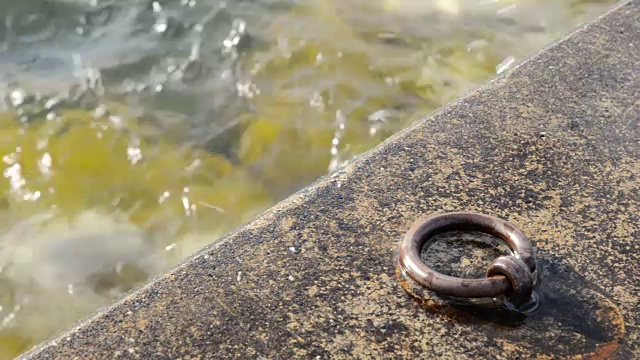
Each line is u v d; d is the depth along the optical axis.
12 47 3.01
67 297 2.00
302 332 1.29
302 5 3.21
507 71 1.76
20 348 1.90
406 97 2.66
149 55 2.95
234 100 2.69
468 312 1.31
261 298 1.33
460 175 1.51
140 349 1.27
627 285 1.36
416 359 1.26
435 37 2.97
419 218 1.44
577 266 1.37
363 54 2.87
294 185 2.34
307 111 2.61
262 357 1.26
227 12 3.16
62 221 2.21
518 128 1.61
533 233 1.42
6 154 2.42
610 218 1.45
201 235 2.17
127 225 2.20
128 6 3.25
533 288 1.34
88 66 2.90
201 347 1.27
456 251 1.38
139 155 2.45
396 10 3.16
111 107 2.67
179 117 2.62
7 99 2.68
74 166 2.40
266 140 2.50
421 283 1.32
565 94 1.70
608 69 1.77
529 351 1.27
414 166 1.53
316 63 2.84
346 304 1.32
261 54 2.91
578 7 3.15
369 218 1.44
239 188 2.33
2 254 2.09
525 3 3.18
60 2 3.26
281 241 1.41
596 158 1.56
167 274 1.36
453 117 1.63
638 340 1.29
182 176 2.37
